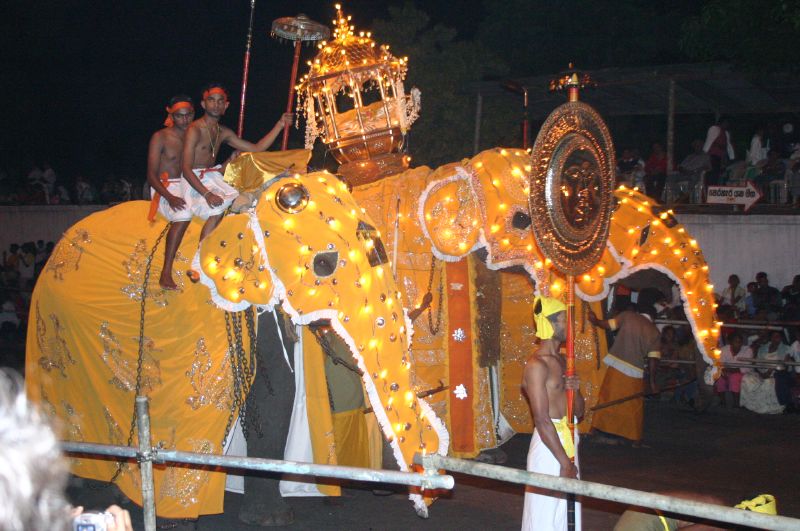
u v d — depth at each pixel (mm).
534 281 7980
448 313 8680
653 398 12891
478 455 9094
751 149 15609
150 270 7004
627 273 8922
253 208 6660
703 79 13867
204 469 6863
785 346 12047
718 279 14547
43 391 7328
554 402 5422
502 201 7930
